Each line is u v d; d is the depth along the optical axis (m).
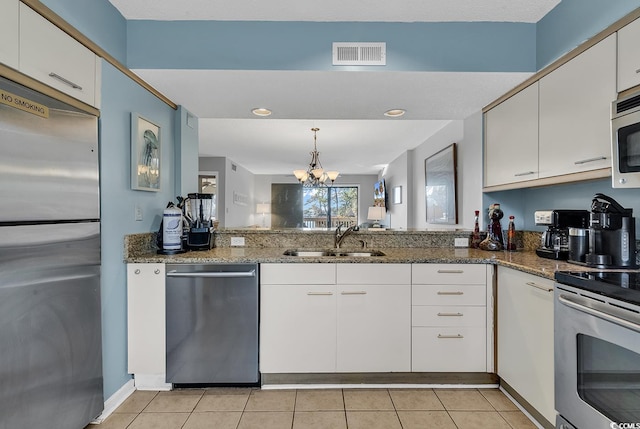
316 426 1.73
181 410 1.87
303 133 4.61
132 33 2.01
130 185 2.04
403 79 2.14
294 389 2.10
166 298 2.02
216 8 1.91
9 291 1.24
